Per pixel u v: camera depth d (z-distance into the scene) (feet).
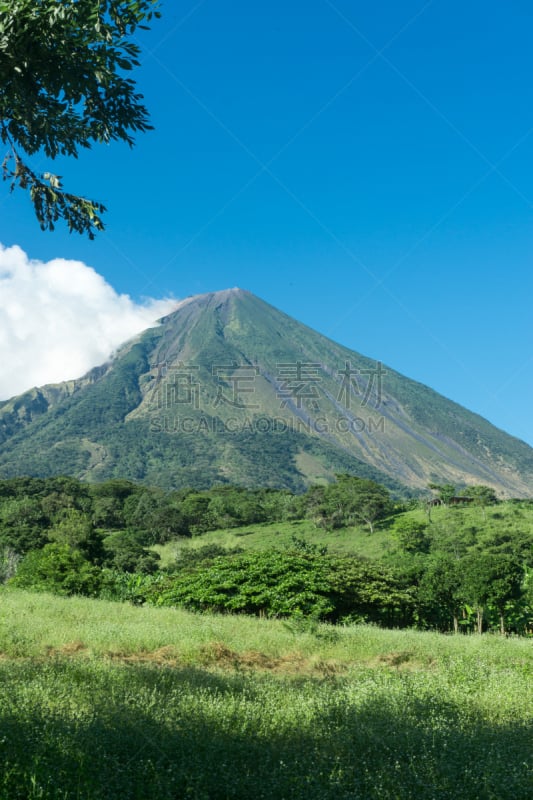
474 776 19.57
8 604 71.87
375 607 108.78
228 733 22.88
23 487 478.18
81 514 406.41
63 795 16.70
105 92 28.48
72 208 30.83
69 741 20.03
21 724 21.42
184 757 19.53
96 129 29.40
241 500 483.92
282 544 373.40
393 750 22.13
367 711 27.12
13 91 27.20
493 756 21.06
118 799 16.97
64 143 29.63
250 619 77.41
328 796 17.54
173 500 515.91
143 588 118.73
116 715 23.71
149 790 17.46
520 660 52.49
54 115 28.58
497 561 115.85
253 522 463.42
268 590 98.68
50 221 30.73
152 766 18.58
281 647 55.77
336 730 24.11
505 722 27.35
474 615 123.13
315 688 35.17
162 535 408.67
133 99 29.04
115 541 310.04
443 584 116.06
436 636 72.13
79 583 116.16
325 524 412.36
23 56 25.77
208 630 58.95
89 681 31.17
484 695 32.86
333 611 104.73
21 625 54.29
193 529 429.38
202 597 99.35
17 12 24.71
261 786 18.08
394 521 405.80
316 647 56.54
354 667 49.75
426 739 23.07
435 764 20.12
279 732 23.71
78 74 26.86
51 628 54.13
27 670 33.04
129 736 21.44
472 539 315.37
